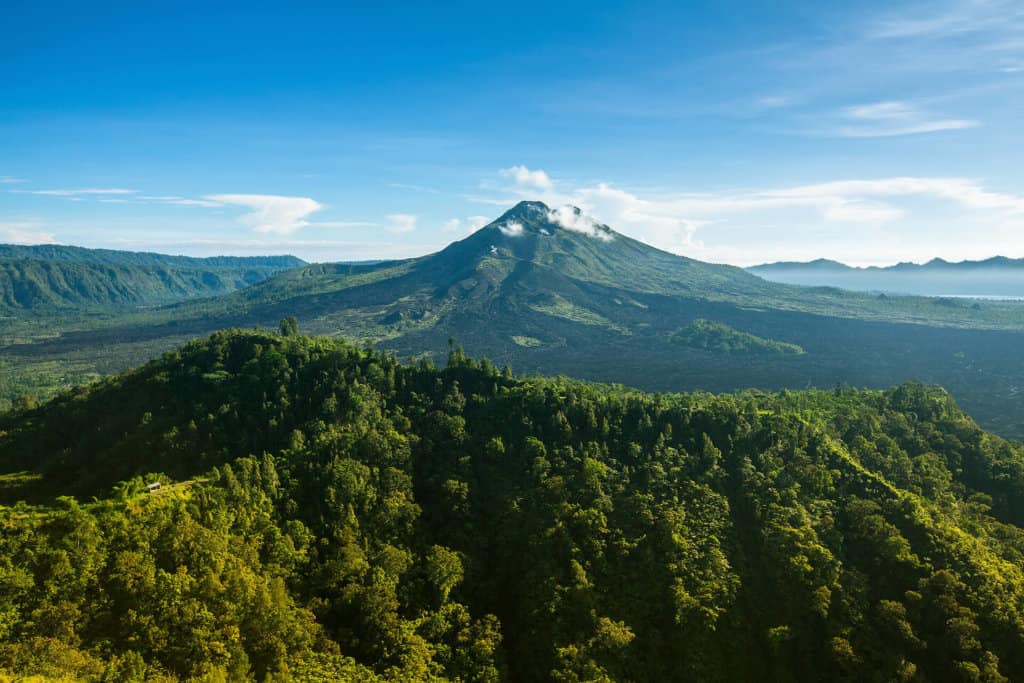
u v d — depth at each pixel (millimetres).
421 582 101562
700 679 91188
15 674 65812
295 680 80625
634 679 91250
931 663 91750
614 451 129500
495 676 89875
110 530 86000
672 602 98500
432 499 118500
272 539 98062
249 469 109750
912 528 109375
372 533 107312
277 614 85312
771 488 119375
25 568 77312
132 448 127812
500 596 104938
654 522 110938
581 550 106375
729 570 103875
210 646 77438
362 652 90250
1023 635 90500
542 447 126312
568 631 95625
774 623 98188
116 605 78312
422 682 85312
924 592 97938
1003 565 103500
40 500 117375
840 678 91125
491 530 113188
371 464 120562
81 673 68312
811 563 103062
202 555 87250
